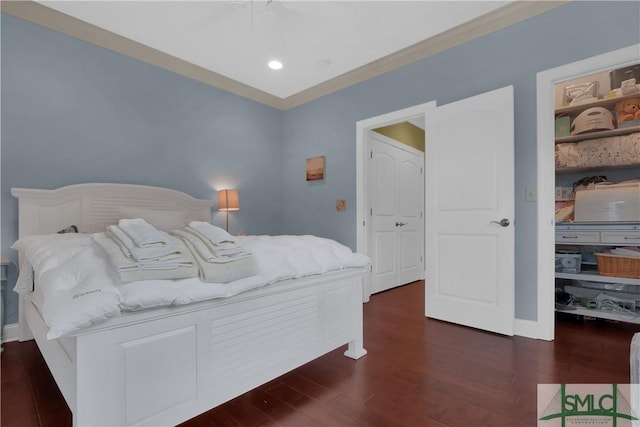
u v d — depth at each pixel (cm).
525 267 245
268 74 367
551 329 234
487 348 221
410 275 464
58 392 168
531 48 244
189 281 127
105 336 105
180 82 343
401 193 449
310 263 176
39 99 256
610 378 177
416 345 227
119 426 108
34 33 254
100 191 279
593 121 280
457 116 275
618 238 271
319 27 276
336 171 385
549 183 235
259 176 420
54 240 167
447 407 150
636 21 204
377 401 156
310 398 159
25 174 250
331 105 389
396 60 323
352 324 205
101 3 245
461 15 259
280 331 161
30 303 190
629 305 268
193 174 354
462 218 270
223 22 270
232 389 140
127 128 304
